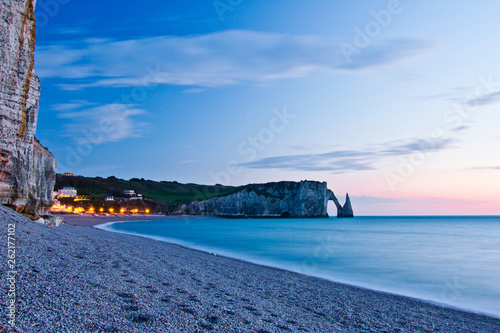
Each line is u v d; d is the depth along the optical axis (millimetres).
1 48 18984
